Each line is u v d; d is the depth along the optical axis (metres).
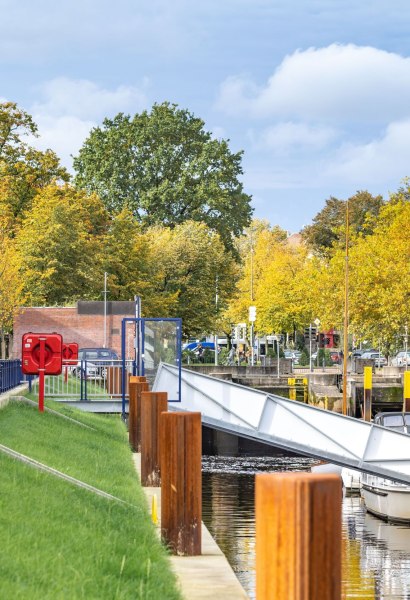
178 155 121.62
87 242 86.00
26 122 93.56
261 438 30.09
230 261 108.56
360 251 93.31
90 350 68.56
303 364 114.75
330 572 5.63
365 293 89.94
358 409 78.69
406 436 29.06
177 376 31.92
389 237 93.06
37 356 31.22
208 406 31.12
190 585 12.08
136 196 120.06
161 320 36.53
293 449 29.67
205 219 117.88
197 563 13.59
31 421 27.19
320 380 83.62
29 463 17.12
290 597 5.61
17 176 92.25
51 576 10.23
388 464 29.05
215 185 118.12
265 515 5.70
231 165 120.31
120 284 94.31
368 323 91.12
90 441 28.12
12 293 74.31
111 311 81.69
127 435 34.12
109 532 13.70
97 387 42.38
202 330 106.00
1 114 92.50
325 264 118.00
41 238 83.44
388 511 36.16
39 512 13.57
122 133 121.31
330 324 93.12
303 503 5.62
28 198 92.62
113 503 16.39
